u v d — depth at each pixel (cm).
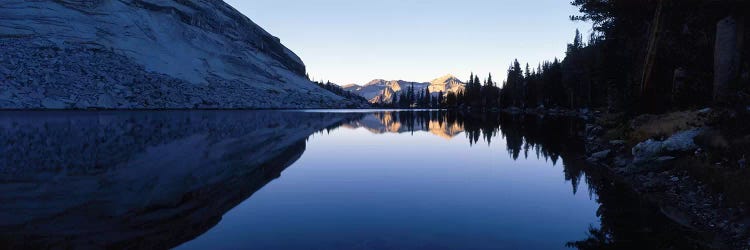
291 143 2497
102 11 15625
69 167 1509
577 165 1539
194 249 633
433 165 1595
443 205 928
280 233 715
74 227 759
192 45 18238
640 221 794
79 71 11462
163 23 18038
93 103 9969
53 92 9750
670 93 2231
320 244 656
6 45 11419
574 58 10031
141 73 13125
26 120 4812
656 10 2162
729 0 1683
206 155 1881
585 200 977
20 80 9769
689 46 2281
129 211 880
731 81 1605
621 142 1755
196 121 5212
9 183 1196
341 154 1950
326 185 1177
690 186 994
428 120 6353
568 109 9256
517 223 783
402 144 2469
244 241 673
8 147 2128
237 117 6800
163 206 924
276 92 18300
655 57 2272
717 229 724
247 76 18838
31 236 705
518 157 1817
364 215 840
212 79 16075
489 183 1208
